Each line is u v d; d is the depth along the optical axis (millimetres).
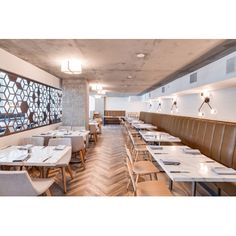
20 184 2002
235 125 3129
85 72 5312
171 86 6348
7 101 3678
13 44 2990
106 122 15516
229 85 3721
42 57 3764
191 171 2158
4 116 3582
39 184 2414
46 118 5645
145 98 12836
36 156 2807
